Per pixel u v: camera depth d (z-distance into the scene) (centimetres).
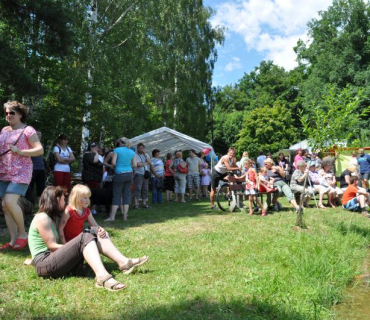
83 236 401
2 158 527
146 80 2328
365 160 1452
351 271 475
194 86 2986
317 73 3850
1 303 339
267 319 322
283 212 954
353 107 713
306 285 409
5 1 1305
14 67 1218
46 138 1617
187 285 393
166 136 1706
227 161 1009
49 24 1367
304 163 1072
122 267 432
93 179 874
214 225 760
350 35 3694
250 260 493
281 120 4300
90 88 1723
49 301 344
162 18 2552
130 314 317
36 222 417
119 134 1984
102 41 1995
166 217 877
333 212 972
